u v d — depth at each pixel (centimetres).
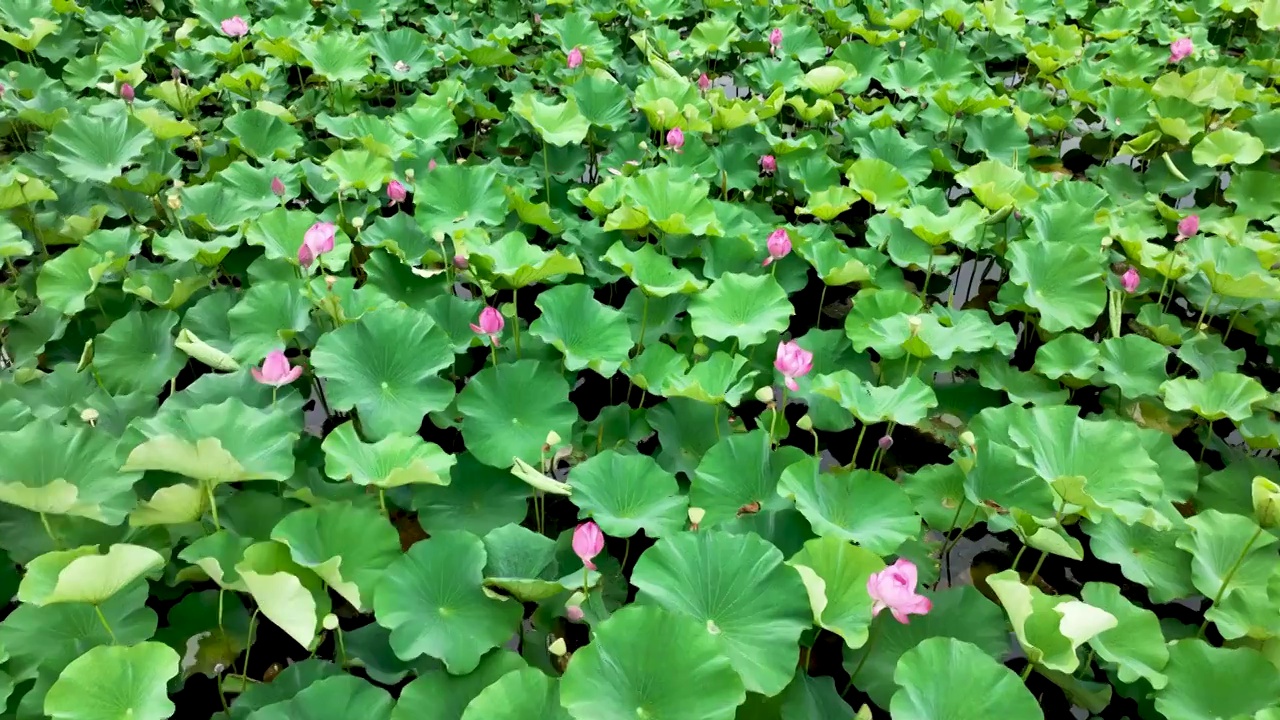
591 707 217
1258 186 504
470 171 439
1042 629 252
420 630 246
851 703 279
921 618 271
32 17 589
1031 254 408
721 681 222
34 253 417
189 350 314
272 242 391
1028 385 377
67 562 241
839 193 454
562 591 269
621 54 681
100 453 271
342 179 442
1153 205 507
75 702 213
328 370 317
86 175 417
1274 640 270
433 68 616
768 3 749
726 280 383
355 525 265
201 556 252
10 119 503
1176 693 256
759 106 544
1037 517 302
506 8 728
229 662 269
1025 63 745
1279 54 724
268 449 276
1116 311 411
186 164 500
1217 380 347
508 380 330
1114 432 310
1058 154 595
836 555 263
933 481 328
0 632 242
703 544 259
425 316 336
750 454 308
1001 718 227
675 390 328
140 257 399
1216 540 294
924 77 623
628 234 439
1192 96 594
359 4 662
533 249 393
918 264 431
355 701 232
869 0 745
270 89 583
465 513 303
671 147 489
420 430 362
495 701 221
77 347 368
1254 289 381
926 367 381
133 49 566
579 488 289
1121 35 729
